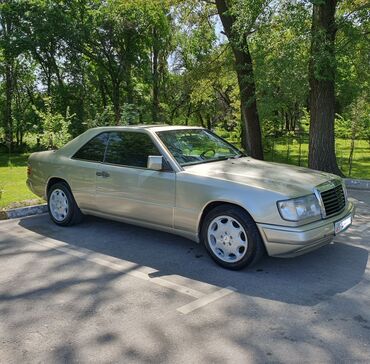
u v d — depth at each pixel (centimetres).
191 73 1862
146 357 313
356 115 1446
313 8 1112
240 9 1178
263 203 447
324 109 1174
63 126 1412
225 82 2005
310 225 447
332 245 567
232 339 336
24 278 466
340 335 340
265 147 2058
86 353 320
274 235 442
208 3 1694
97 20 2531
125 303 403
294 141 2662
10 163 1917
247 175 495
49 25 2448
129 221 579
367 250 546
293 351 318
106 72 2758
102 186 596
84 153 635
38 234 632
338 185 511
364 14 1091
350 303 397
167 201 523
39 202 800
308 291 424
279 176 493
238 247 472
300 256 524
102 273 479
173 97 2817
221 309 388
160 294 421
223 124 3114
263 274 469
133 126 604
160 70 2869
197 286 440
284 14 1087
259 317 372
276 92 1304
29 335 347
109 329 355
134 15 2475
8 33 2600
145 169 549
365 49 1166
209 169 518
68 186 655
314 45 1081
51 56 2702
